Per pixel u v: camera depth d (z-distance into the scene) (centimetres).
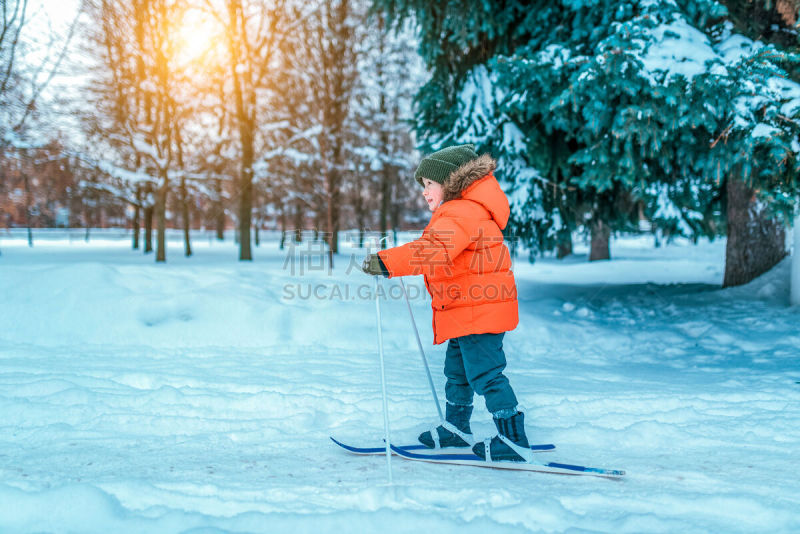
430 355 521
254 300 611
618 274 1373
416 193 2784
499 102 731
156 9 1577
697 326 640
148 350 496
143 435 276
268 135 2005
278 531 171
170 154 1652
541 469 232
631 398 354
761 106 532
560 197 784
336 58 1827
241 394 343
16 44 1323
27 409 298
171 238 4281
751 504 193
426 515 180
